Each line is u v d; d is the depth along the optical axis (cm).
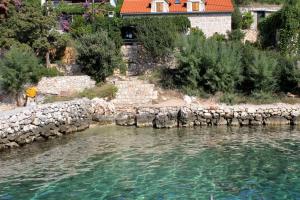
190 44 4081
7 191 1911
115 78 4291
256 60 3853
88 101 3441
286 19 4684
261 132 3084
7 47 4000
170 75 4162
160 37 4400
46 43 4234
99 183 1998
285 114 3356
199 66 3966
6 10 4125
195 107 3406
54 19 4453
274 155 2431
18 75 3584
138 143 2797
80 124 3238
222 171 2145
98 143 2820
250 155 2441
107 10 5800
